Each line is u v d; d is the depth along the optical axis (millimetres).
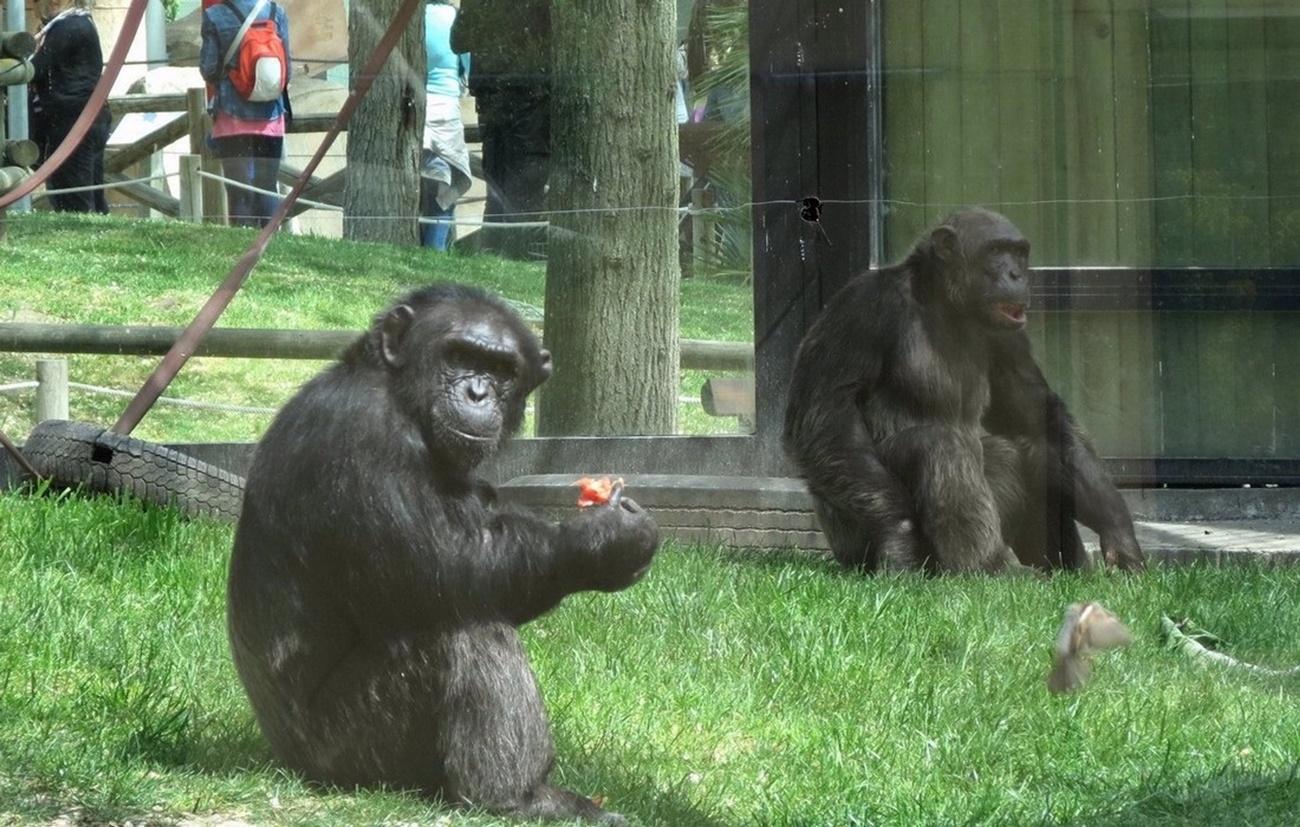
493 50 16188
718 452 14812
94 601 9719
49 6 19266
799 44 14570
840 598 10961
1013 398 13547
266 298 18266
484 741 6684
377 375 6848
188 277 18766
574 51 15570
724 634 9953
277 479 6859
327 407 6824
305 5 22469
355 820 6410
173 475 13031
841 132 14570
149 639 8992
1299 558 13203
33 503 11898
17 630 8891
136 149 22500
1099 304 15336
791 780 7762
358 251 18812
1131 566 12891
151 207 22656
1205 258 16203
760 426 14766
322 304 17984
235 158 19719
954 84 14711
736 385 15406
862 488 12734
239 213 19906
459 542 6707
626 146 15367
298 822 6344
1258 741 8336
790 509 13922
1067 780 7773
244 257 14250
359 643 6879
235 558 7020
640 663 9352
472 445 6652
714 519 14008
